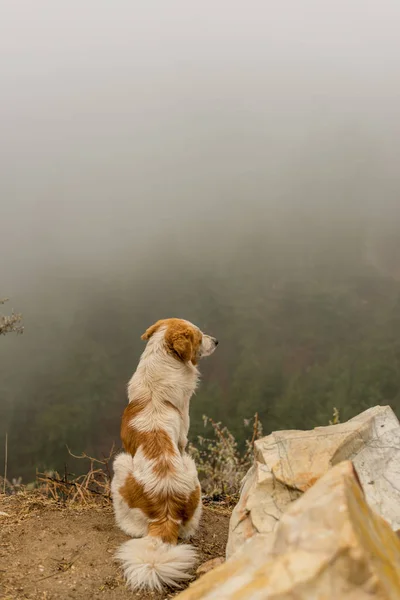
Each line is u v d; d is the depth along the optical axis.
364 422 3.58
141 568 3.37
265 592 1.68
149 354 4.71
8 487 5.88
